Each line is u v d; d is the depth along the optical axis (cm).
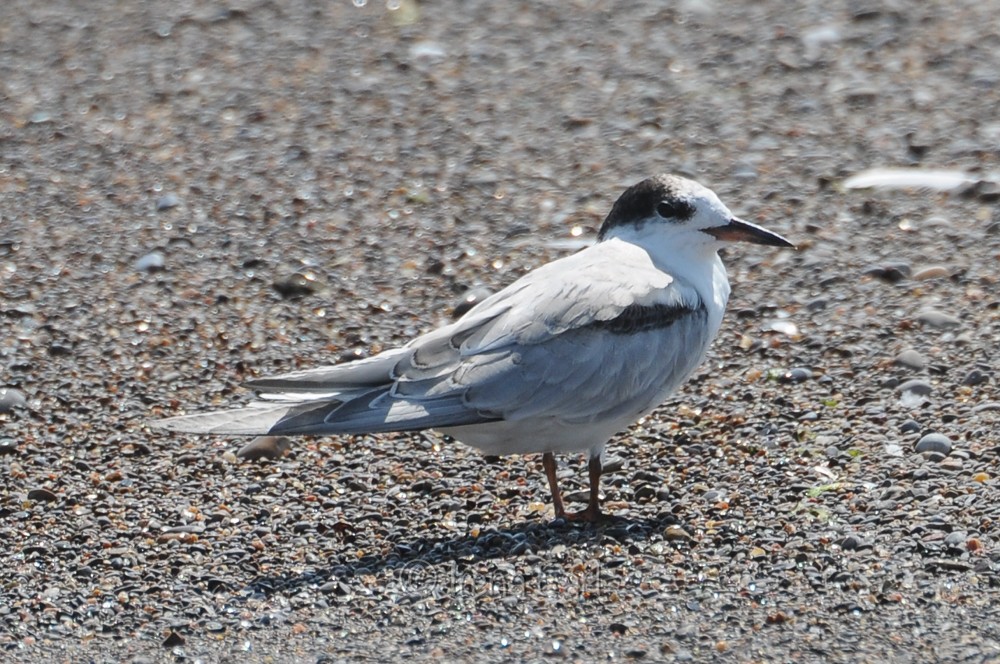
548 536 952
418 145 1680
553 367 955
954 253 1371
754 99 1791
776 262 1373
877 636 814
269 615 870
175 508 1010
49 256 1421
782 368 1185
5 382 1194
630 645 816
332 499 1022
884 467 1016
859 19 2034
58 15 2117
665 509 984
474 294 1334
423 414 930
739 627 830
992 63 1862
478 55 1955
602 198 1534
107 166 1636
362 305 1328
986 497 959
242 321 1301
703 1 2134
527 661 806
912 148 1627
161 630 860
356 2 2164
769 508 972
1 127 1744
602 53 1958
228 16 2105
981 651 792
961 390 1125
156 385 1198
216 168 1623
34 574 926
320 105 1795
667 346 990
